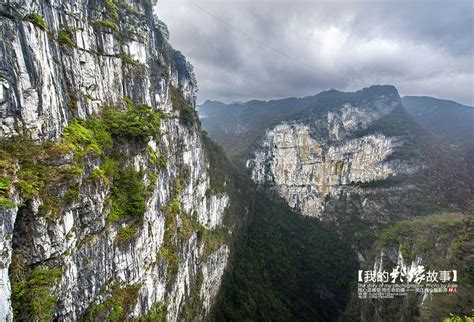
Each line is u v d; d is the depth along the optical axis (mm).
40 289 10828
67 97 16734
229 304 53938
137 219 19484
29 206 11008
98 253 15352
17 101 11922
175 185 36750
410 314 38875
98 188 15672
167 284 26188
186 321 34781
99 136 18047
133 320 18172
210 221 58031
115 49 23891
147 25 32750
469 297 32719
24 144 12125
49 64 14125
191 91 58406
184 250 34375
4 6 11234
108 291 16281
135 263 19094
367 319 49812
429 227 49156
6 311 8812
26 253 10977
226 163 90000
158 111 33875
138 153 21797
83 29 19672
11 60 11586
